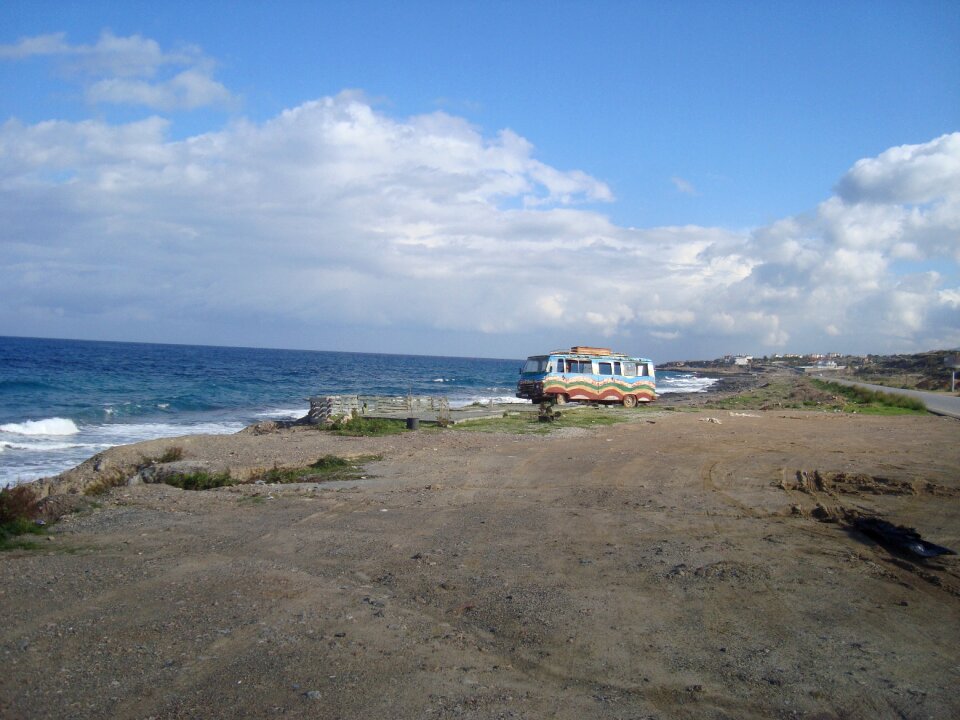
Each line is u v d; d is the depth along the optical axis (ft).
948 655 17.67
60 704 14.06
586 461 49.34
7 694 14.42
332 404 77.05
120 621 18.69
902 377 269.23
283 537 28.27
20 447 70.59
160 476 42.52
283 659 16.39
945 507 35.65
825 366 430.61
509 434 66.85
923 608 20.99
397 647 17.31
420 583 22.29
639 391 111.24
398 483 40.78
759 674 16.26
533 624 18.97
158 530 29.60
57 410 106.42
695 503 35.60
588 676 16.02
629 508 34.22
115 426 92.79
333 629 18.37
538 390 103.86
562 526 30.42
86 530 29.66
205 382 180.14
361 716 13.83
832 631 18.99
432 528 29.94
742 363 569.23
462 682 15.52
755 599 21.33
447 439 62.18
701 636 18.43
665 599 21.15
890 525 29.89
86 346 489.26
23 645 16.93
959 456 55.01
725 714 14.43
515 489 39.04
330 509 33.83
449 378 271.90
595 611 19.99
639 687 15.53
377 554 25.68
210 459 48.39
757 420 88.38
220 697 14.47
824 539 28.86
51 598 20.44
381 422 73.15
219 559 24.99
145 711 13.84
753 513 33.55
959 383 199.72
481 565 24.35
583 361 106.52
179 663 16.07
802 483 41.04
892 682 16.01
